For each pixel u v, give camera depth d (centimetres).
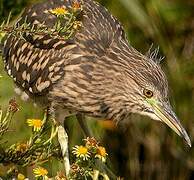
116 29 1087
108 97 1045
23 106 1217
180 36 1470
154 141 1514
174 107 1436
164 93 1020
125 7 1365
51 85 1057
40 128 914
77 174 895
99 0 1380
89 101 1052
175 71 1450
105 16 1093
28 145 909
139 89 1022
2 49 1140
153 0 1411
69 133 1312
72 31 889
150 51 1165
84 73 1044
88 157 902
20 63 1097
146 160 1538
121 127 1462
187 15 1459
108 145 1478
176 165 1552
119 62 1041
